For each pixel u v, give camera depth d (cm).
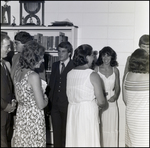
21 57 251
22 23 378
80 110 260
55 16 391
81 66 260
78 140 262
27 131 255
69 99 267
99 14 382
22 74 251
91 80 254
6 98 276
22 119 255
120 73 361
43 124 261
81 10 385
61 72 316
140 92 242
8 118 287
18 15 396
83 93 257
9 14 384
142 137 248
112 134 348
